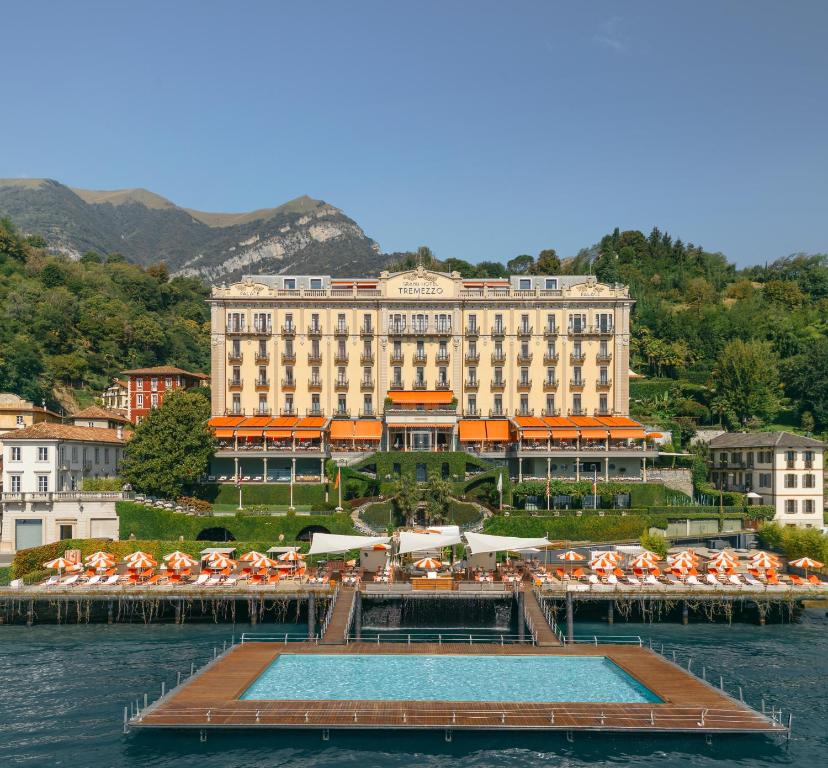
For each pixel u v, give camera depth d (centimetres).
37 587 6725
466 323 11119
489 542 6825
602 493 9550
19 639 6112
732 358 13650
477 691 4512
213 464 10244
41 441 8719
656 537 8175
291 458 10069
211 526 8375
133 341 18150
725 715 4141
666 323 16875
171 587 6675
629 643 5588
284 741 4012
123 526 8406
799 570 7794
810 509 9750
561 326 11100
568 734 4009
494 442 10450
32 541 8494
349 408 11012
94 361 16662
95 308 18288
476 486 9594
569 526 8669
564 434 9956
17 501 8438
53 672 5178
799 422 13462
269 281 11638
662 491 9712
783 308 18900
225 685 4547
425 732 4062
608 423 10344
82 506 8481
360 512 8850
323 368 11031
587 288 11162
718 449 11094
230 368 11038
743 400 13188
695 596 6588
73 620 6806
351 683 4650
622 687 4603
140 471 8950
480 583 6612
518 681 4703
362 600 6550
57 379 15438
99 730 4162
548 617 5994
